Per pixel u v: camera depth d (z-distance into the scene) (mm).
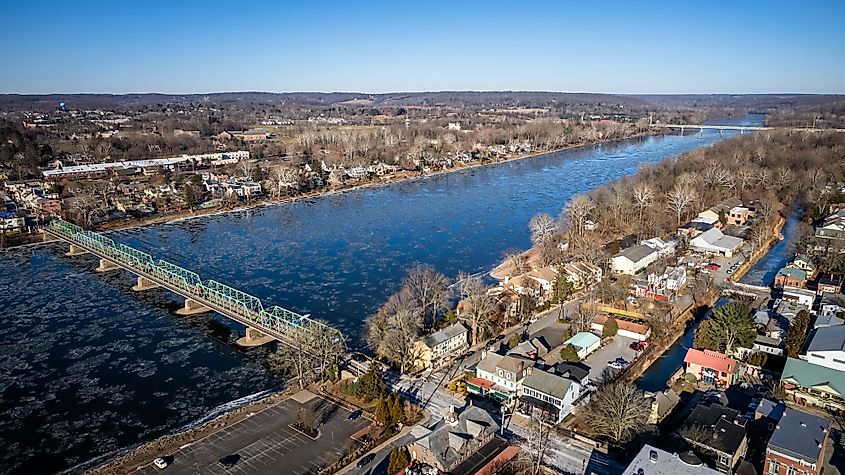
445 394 116000
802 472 83188
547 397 107625
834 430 98875
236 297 167000
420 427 100750
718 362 117062
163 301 177750
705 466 81438
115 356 141250
